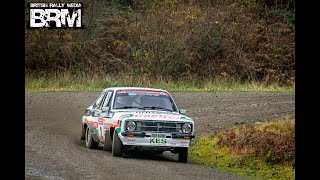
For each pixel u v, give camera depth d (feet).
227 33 348.18
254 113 212.43
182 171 112.57
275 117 201.05
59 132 170.30
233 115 208.13
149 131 125.70
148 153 143.23
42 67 320.91
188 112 215.72
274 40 353.51
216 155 139.44
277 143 134.62
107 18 365.40
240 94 266.98
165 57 313.94
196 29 336.70
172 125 127.24
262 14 387.75
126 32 353.31
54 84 289.53
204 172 114.32
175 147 126.93
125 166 113.09
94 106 149.69
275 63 341.82
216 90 285.64
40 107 221.66
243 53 338.75
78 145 148.36
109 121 131.95
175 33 326.65
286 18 385.09
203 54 333.42
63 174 100.53
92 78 300.61
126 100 136.56
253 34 359.46
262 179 114.62
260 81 327.67
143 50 329.72
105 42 346.13
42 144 141.49
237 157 133.80
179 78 311.27
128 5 393.50
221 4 385.91
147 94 139.13
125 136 124.88
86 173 102.47
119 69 324.19
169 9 351.46
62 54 324.19
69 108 223.10
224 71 327.26
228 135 152.35
